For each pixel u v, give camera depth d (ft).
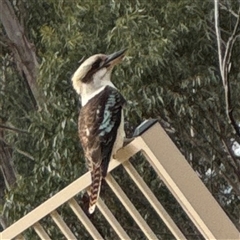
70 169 43.96
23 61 59.41
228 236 17.26
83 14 45.62
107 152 18.02
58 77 44.19
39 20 58.49
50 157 45.27
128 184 43.52
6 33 60.59
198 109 44.86
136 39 41.55
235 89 45.62
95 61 20.74
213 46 45.47
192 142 47.29
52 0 50.85
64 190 18.10
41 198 46.03
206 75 43.80
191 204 17.22
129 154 17.75
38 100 53.52
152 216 44.42
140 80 41.09
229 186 51.44
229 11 47.34
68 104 44.19
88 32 45.47
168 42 41.91
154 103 41.14
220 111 46.19
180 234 17.78
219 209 17.37
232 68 45.70
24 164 58.08
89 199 17.87
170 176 17.22
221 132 46.98
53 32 46.19
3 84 60.44
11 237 18.49
